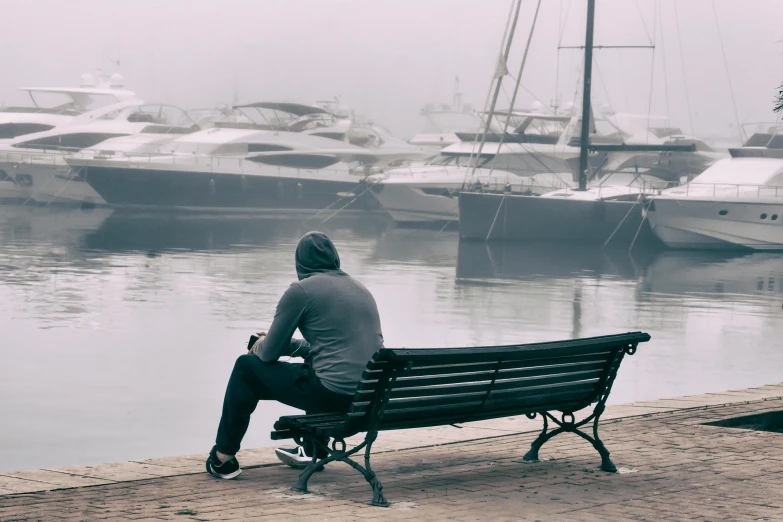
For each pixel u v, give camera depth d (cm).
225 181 6625
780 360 1903
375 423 480
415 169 6178
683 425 699
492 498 489
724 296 3077
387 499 484
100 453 1128
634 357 1898
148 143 6750
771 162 5038
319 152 6775
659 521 447
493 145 5975
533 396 552
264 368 515
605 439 650
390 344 2005
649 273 3825
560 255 4584
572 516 454
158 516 439
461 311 2566
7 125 7169
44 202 7025
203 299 2620
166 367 1683
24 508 450
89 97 7531
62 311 2342
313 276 519
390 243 5131
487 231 5094
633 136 6956
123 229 5397
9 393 1455
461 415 526
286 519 439
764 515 460
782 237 4934
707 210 4869
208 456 554
